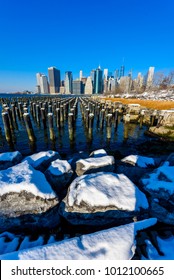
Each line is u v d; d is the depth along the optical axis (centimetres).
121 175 565
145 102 3272
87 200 466
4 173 525
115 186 509
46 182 534
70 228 484
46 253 315
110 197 472
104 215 466
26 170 551
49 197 479
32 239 415
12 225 475
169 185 540
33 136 1496
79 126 2445
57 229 479
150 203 505
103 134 1973
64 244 331
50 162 755
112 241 343
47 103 2770
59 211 502
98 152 872
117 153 1292
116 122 1962
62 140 1722
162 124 1955
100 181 520
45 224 477
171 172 609
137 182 652
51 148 1485
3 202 468
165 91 5656
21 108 2502
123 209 462
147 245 356
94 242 339
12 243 398
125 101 3938
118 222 470
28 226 478
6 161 759
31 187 473
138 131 2033
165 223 461
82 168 691
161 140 1555
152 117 2091
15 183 475
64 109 2408
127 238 353
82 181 517
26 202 471
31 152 1402
